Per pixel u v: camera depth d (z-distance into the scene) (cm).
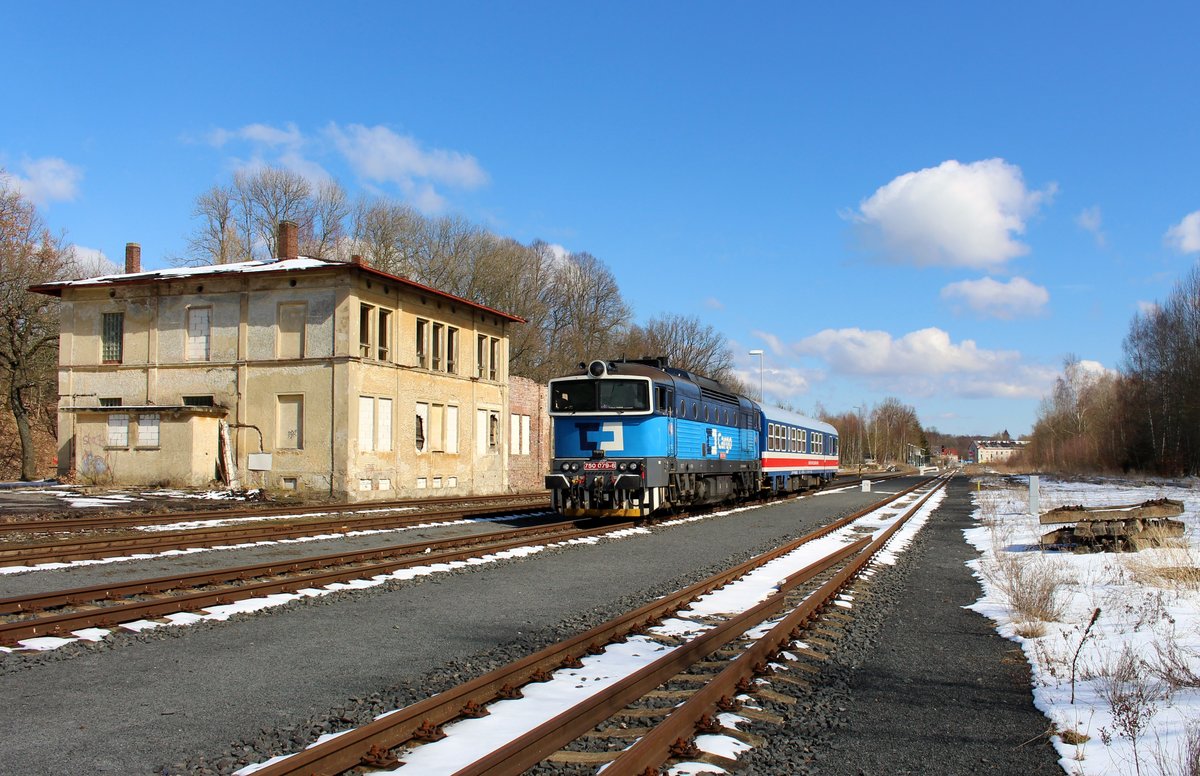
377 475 3069
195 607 998
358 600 1097
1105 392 8725
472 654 834
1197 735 568
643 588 1238
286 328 3050
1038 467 11638
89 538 1572
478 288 6669
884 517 2720
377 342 3116
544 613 1041
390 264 6347
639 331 8631
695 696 609
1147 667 750
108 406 3216
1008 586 1189
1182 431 6444
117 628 891
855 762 559
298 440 2998
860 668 810
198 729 602
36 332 4566
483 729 586
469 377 3678
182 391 3145
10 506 2364
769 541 1905
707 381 2808
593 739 566
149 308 3219
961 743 600
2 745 563
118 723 612
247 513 2191
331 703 669
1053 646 882
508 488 3959
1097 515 1709
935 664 834
